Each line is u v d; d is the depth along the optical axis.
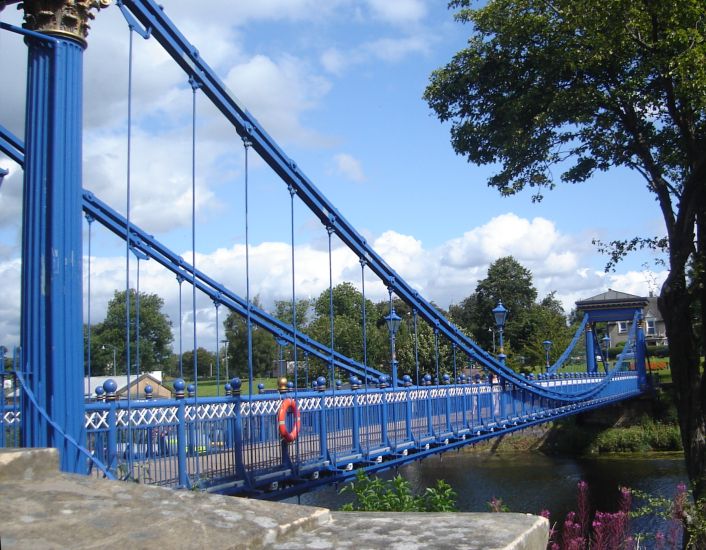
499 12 15.64
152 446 7.38
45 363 5.06
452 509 7.70
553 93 15.52
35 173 5.23
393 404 13.10
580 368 55.88
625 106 15.70
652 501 11.28
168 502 2.46
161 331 36.22
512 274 66.62
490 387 18.17
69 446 4.96
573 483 28.20
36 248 5.15
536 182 16.80
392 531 2.34
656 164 16.86
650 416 38.69
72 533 2.11
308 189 10.83
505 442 38.41
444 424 15.28
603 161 17.11
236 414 8.75
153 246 11.20
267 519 2.35
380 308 58.03
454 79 16.61
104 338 32.03
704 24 13.58
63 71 5.32
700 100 13.46
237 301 13.27
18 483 2.59
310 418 10.55
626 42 14.30
